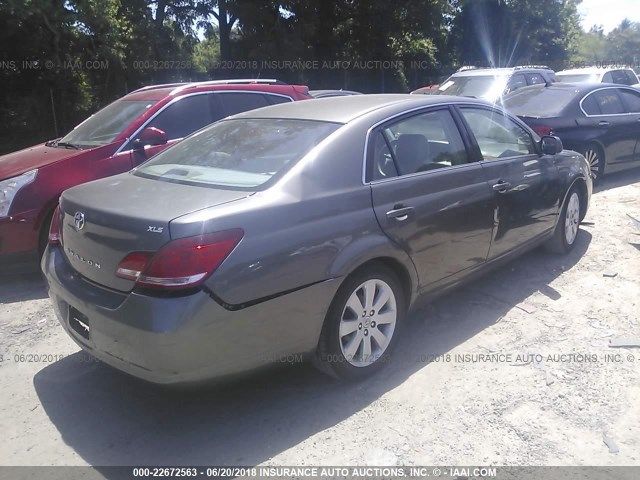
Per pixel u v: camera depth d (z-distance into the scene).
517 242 4.77
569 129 8.01
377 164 3.66
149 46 17.66
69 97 15.28
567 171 5.41
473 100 4.63
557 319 4.37
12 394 3.60
